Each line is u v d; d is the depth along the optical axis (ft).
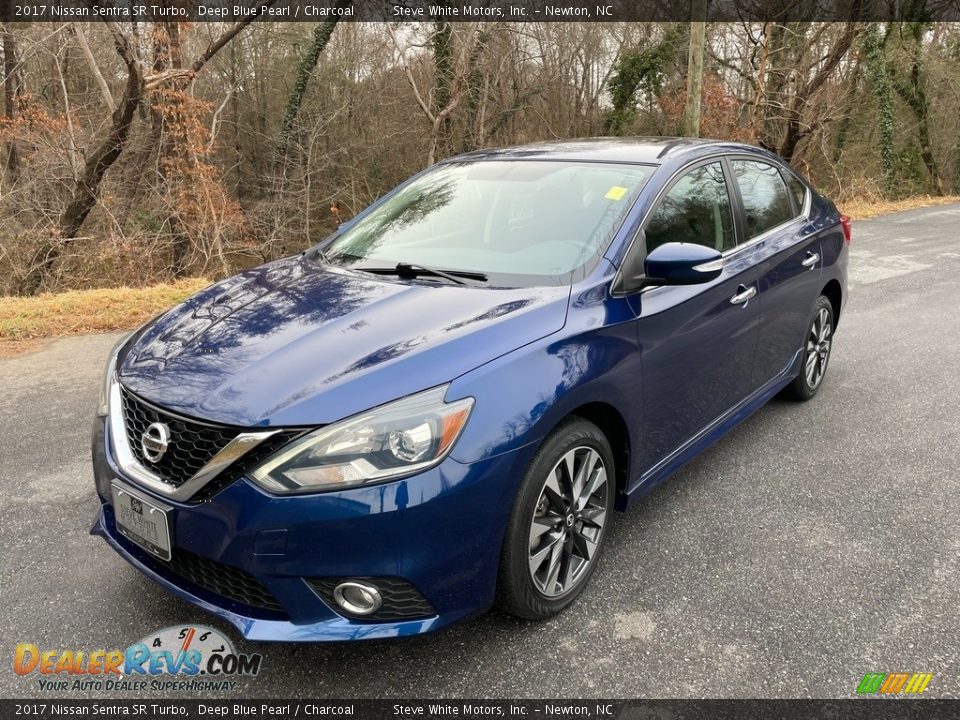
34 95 48.52
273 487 6.52
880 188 71.97
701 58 44.62
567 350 7.86
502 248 9.91
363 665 7.59
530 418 7.22
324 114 72.33
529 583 7.73
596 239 9.42
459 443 6.81
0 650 7.73
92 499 10.89
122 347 8.96
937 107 80.48
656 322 9.10
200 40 52.95
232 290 9.78
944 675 7.36
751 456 12.47
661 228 9.88
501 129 80.74
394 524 6.56
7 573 9.00
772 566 9.23
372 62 74.49
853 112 75.56
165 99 44.73
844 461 12.27
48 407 14.60
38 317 20.59
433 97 66.44
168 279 44.04
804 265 13.21
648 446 9.37
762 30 61.00
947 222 46.29
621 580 8.95
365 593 6.73
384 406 6.73
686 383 9.95
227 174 72.79
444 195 11.55
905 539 9.86
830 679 7.32
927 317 21.91
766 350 12.34
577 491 8.23
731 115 68.95
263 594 6.95
